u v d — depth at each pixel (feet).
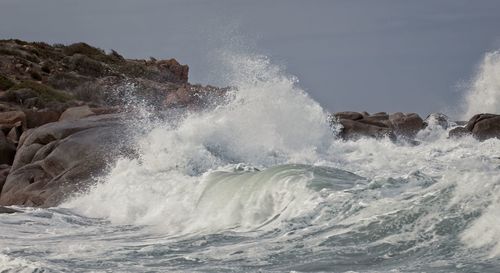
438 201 144.56
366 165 254.27
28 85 579.48
